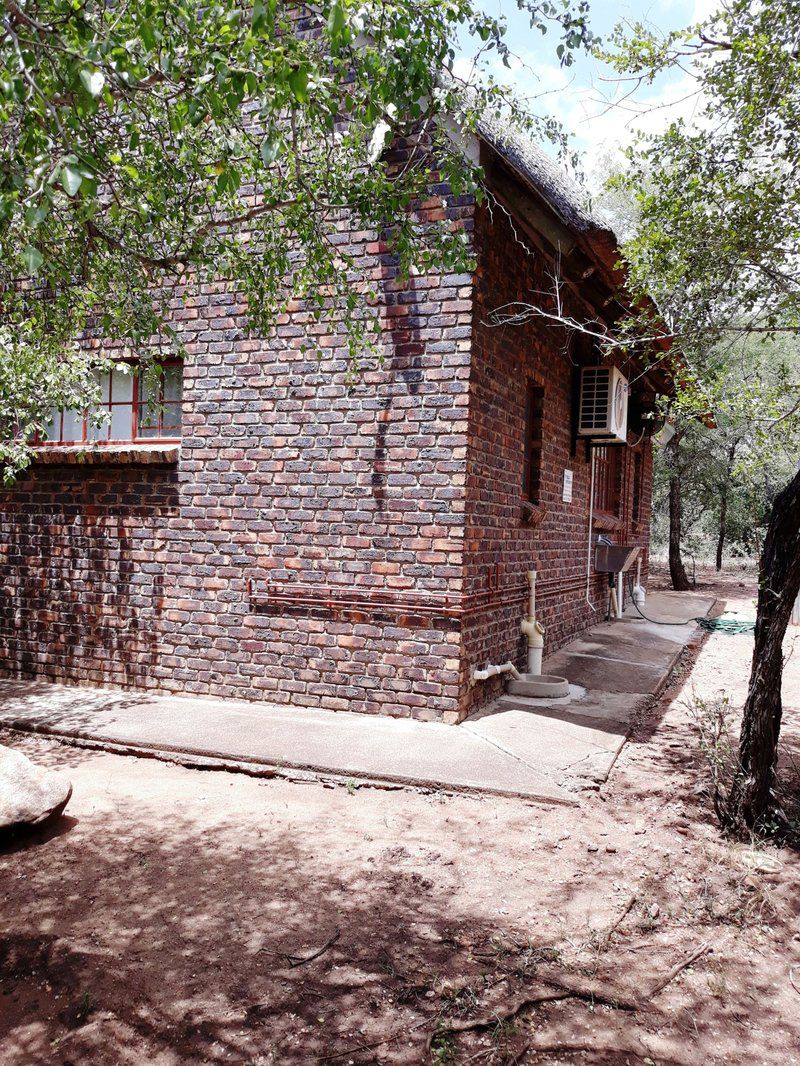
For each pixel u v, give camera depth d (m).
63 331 5.62
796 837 4.21
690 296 5.19
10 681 7.19
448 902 3.45
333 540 6.05
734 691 7.83
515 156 5.28
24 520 7.24
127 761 5.25
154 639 6.69
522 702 6.42
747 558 29.05
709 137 4.89
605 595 11.83
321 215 5.27
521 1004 2.76
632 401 11.13
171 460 6.55
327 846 3.99
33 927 3.24
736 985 2.95
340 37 2.92
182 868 3.74
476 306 5.71
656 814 4.46
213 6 2.97
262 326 5.36
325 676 6.06
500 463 6.43
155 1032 2.60
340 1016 2.69
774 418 5.03
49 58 2.72
